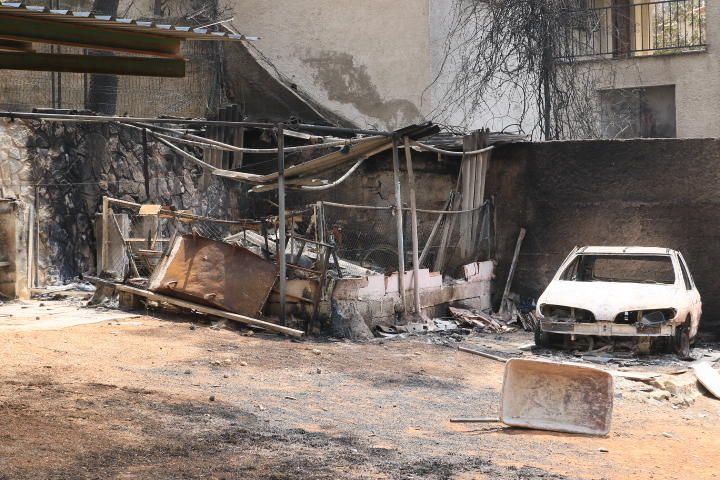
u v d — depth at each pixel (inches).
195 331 549.3
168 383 410.6
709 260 729.0
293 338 566.6
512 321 725.9
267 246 602.9
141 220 737.6
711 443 395.2
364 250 799.1
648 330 564.1
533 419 387.2
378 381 467.8
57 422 320.2
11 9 233.0
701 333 725.3
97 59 271.0
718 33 991.0
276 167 838.5
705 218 729.6
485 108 970.7
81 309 600.1
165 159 785.6
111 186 736.3
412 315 660.1
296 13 974.4
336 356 524.1
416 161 799.7
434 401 433.1
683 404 482.0
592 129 880.3
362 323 598.2
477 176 762.2
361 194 815.1
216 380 430.0
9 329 508.1
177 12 909.8
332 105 962.1
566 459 335.6
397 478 288.0
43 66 269.0
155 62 274.5
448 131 901.2
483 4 916.6
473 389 468.1
